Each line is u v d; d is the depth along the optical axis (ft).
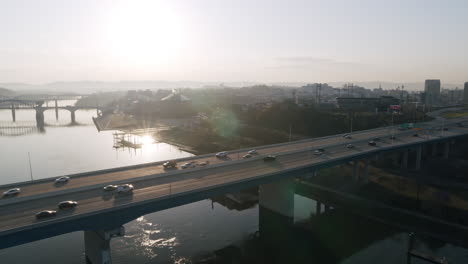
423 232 242.58
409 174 357.00
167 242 223.30
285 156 285.23
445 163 387.14
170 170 230.07
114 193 180.45
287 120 636.89
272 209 273.13
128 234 233.76
